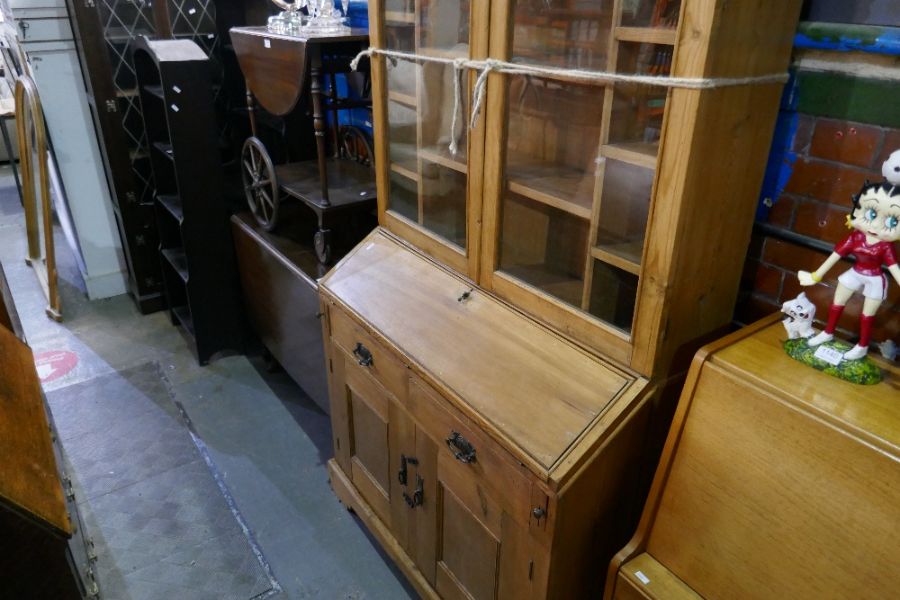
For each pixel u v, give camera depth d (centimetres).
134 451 229
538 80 123
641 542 114
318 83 179
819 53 107
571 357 123
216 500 208
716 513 103
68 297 341
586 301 123
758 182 112
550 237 129
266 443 234
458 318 144
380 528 181
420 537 162
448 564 153
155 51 232
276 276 224
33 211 347
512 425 118
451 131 143
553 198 122
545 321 131
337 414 192
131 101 285
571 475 108
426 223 163
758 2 93
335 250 219
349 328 169
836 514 88
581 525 116
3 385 126
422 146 155
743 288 129
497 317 138
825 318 117
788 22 101
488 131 129
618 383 115
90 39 265
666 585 109
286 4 220
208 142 245
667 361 114
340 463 201
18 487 92
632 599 111
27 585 91
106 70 273
